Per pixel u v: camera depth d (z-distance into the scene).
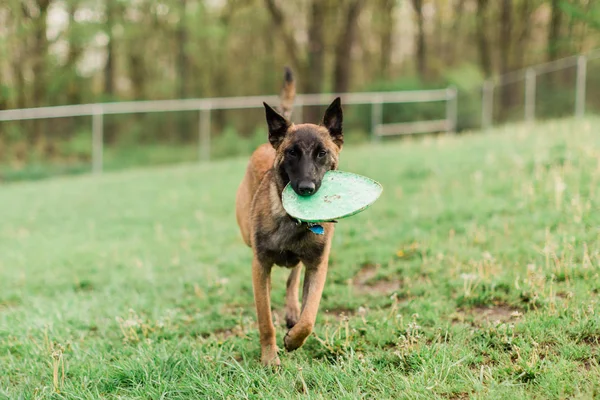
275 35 33.09
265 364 4.38
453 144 13.28
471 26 31.72
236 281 6.42
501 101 26.31
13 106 27.03
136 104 28.75
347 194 4.29
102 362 4.56
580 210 6.39
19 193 14.22
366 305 5.35
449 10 33.16
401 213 8.08
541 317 4.39
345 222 8.04
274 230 4.44
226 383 4.07
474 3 31.92
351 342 4.48
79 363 4.59
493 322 4.52
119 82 35.62
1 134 25.12
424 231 7.11
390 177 10.38
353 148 16.78
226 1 30.81
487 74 30.47
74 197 12.82
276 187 4.52
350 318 4.88
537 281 5.01
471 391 3.65
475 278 5.27
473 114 21.34
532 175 8.45
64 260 7.90
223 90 34.53
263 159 5.21
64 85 28.02
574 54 26.44
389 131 20.16
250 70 35.53
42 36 25.81
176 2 26.09
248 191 5.32
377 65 37.31
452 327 4.55
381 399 3.67
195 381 4.08
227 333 5.23
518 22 29.91
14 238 9.59
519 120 23.56
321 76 26.20
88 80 30.16
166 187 12.92
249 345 4.77
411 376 3.84
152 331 5.24
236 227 8.88
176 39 31.34
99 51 29.38
